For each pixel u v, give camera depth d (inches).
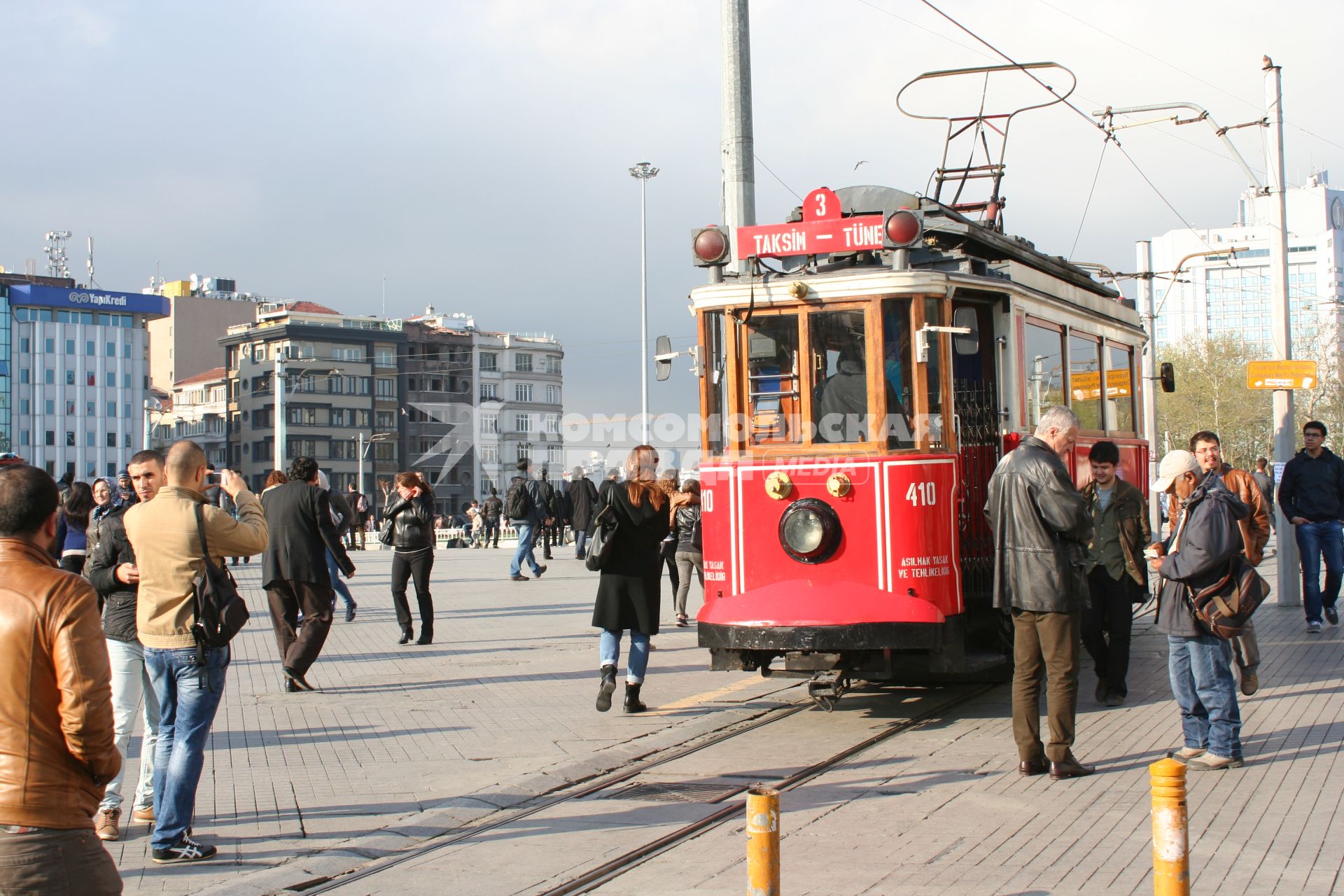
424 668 487.8
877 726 361.7
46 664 157.6
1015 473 295.4
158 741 253.9
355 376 3811.5
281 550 432.8
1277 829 244.7
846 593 350.6
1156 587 688.4
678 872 228.7
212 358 4517.7
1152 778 180.4
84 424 3868.1
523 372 4202.8
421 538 557.3
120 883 164.4
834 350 365.4
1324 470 544.7
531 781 298.4
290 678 435.8
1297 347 2289.6
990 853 233.1
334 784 302.2
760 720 376.5
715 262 383.9
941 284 366.3
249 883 227.3
